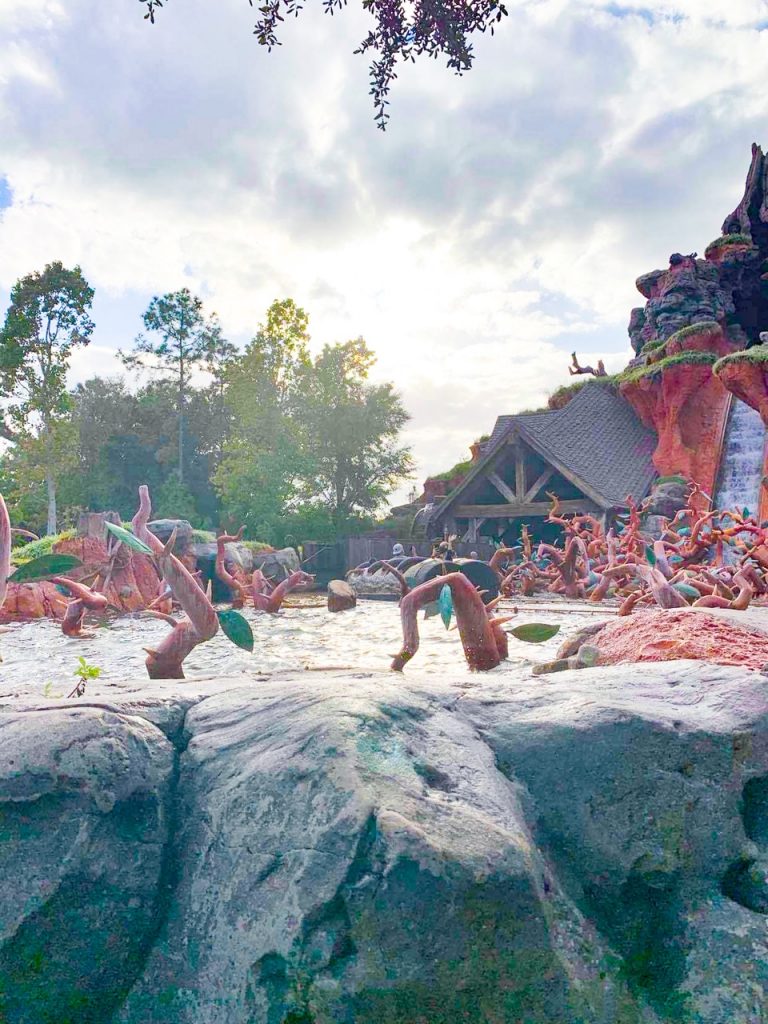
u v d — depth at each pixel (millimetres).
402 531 51688
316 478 52500
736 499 34656
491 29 6758
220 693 2904
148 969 2271
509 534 42969
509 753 2643
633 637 5371
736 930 2420
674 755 2631
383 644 10836
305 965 1979
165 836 2404
